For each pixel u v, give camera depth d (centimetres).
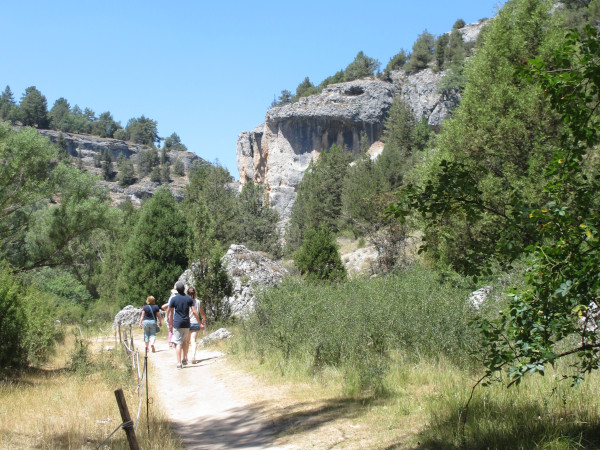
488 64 1992
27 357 1183
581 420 498
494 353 455
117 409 738
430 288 1066
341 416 646
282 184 10819
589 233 401
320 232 2689
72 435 600
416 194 477
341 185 6097
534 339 431
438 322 896
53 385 971
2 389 877
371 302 1012
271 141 11081
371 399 707
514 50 1912
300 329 1037
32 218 1998
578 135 468
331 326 964
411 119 8356
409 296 1013
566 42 448
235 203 6225
